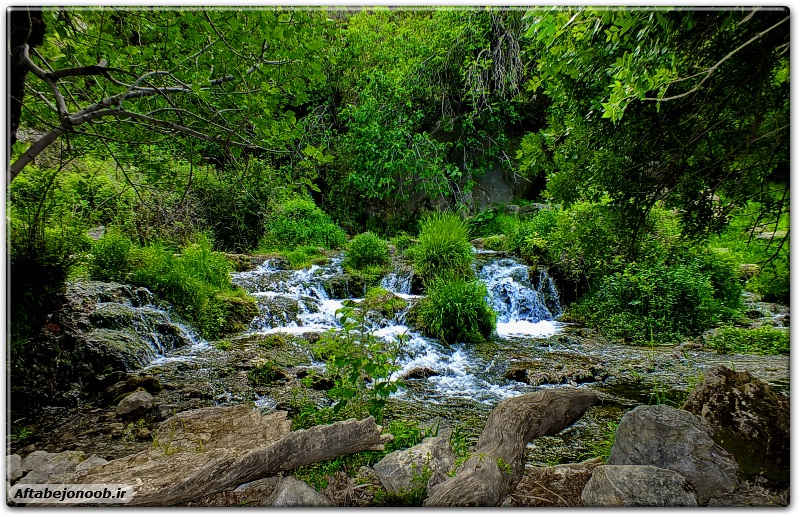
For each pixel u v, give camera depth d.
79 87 3.03
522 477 2.54
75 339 4.66
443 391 4.84
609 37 2.02
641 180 3.25
